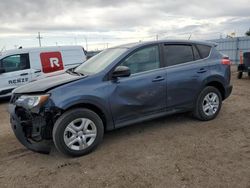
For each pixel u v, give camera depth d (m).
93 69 4.52
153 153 3.96
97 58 5.02
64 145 3.82
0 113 7.52
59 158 4.00
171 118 5.62
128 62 4.43
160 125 5.21
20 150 4.43
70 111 3.87
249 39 23.28
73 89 3.90
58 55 10.55
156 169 3.47
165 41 4.90
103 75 4.18
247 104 6.79
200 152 3.91
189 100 5.04
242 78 12.55
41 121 3.77
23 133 3.92
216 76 5.26
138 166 3.58
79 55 11.21
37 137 3.87
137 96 4.42
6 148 4.56
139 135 4.74
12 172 3.66
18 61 9.59
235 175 3.22
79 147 3.96
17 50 9.62
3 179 3.47
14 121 3.97
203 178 3.19
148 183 3.15
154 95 4.58
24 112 3.94
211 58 5.32
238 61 24.39
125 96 4.31
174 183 3.12
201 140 4.37
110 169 3.55
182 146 4.16
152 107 4.62
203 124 5.17
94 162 3.78
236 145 4.12
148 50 4.66
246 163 3.51
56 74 4.86
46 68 10.16
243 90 9.03
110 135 4.80
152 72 4.59
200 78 5.07
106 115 4.17
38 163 3.88
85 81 4.04
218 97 5.41
